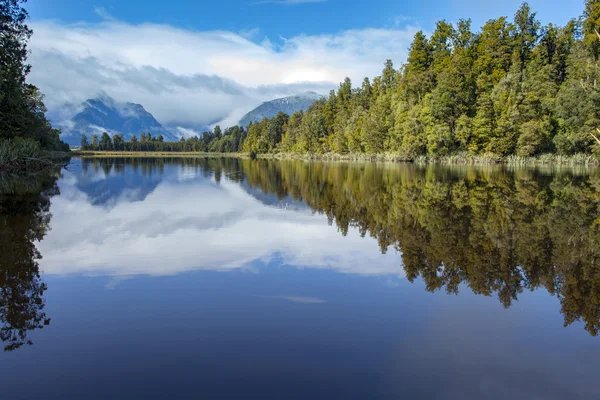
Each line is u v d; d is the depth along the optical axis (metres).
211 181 28.98
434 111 49.03
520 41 51.28
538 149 44.69
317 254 8.89
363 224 12.41
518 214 13.51
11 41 32.22
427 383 3.90
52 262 8.12
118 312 5.61
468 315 5.57
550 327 5.20
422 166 44.66
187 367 4.15
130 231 11.33
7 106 34.66
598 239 9.89
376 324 5.25
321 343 4.70
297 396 3.66
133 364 4.21
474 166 43.22
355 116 72.69
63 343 4.68
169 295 6.30
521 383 3.93
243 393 3.70
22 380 3.92
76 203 16.84
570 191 19.73
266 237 10.66
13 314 5.56
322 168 45.25
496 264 7.99
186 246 9.61
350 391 3.76
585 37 44.50
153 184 26.28
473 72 52.22
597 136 38.09
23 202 16.69
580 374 4.10
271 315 5.52
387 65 74.12
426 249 9.22
